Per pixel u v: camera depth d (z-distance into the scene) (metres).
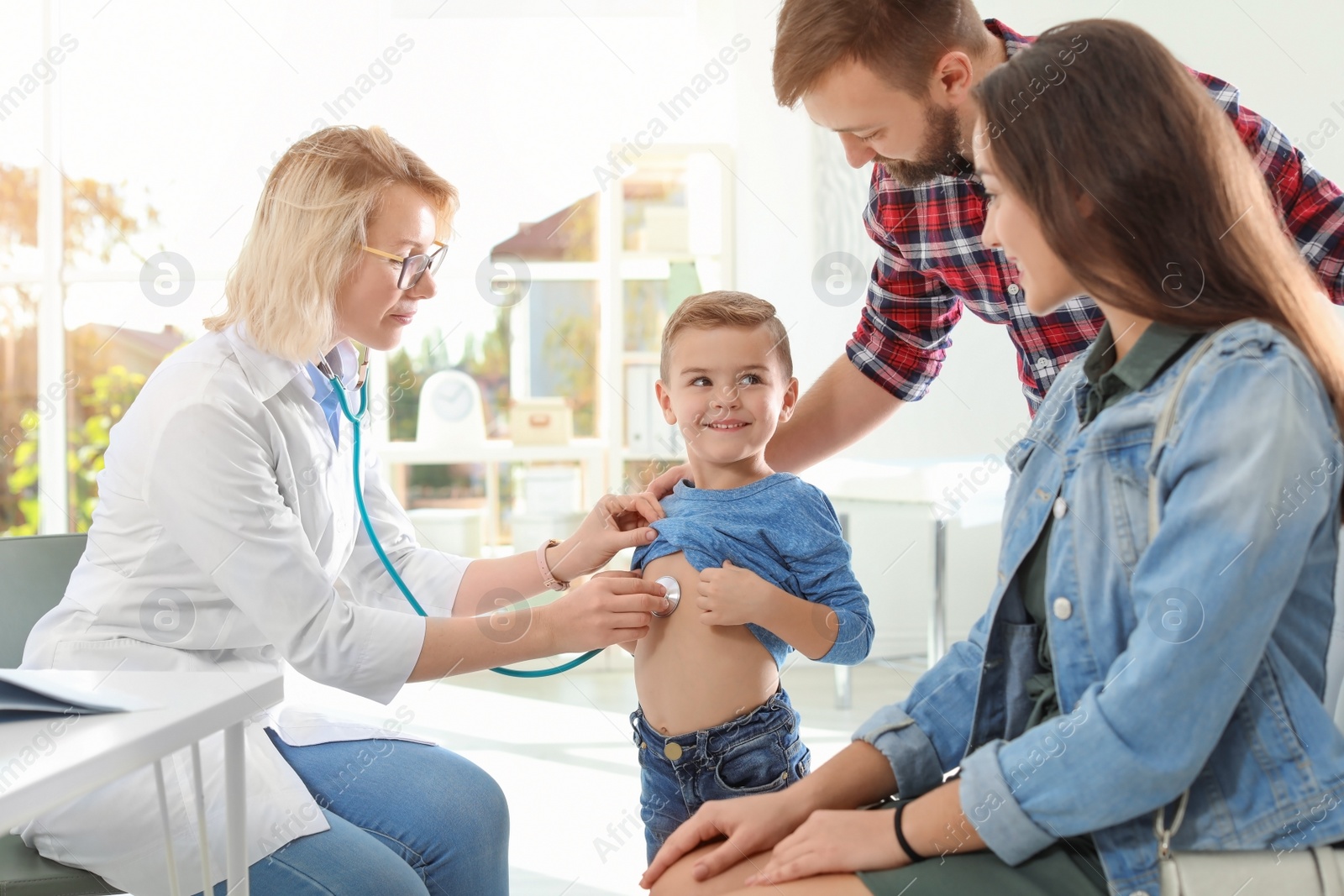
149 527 1.10
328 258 1.14
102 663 1.08
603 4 3.08
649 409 3.06
